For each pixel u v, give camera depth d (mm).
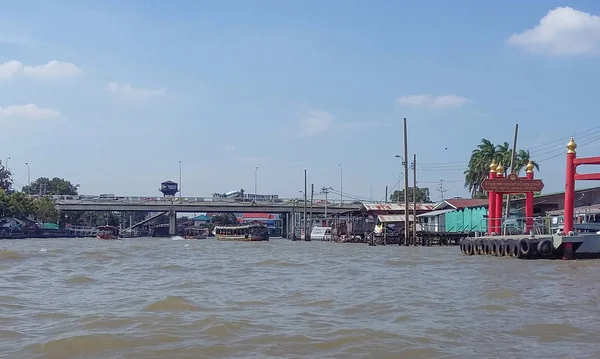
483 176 85438
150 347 12406
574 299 18781
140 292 21047
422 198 140125
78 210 113500
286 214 128000
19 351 12195
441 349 12320
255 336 13367
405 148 65500
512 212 62656
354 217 91250
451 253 46781
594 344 12773
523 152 81500
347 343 12742
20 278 26344
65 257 41219
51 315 16250
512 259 35969
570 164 35625
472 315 16047
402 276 26297
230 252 50438
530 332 13914
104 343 12680
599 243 34719
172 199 112062
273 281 24578
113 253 47156
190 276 27062
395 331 13906
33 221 112188
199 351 12078
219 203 111875
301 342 12820
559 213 53688
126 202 110562
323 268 31219
